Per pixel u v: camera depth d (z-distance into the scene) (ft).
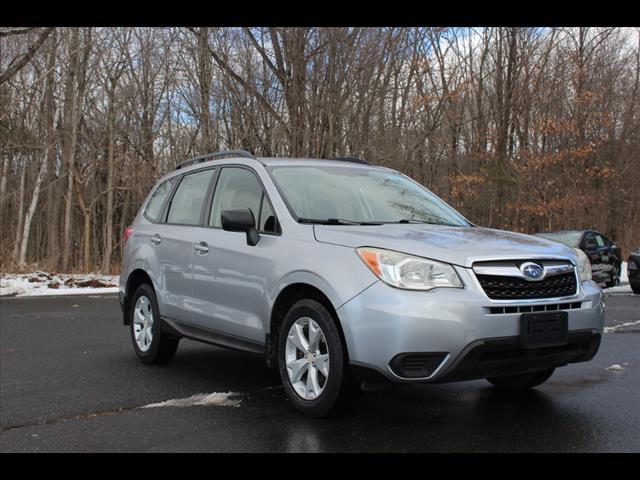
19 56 72.59
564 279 14.10
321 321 14.01
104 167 90.43
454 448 12.50
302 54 68.33
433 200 19.39
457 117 83.35
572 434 13.25
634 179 102.17
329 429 13.74
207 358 22.48
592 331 14.20
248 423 14.38
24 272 65.87
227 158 19.76
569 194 87.92
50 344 25.73
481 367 12.91
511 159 91.66
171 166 89.86
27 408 16.17
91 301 42.73
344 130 68.80
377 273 13.26
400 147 72.43
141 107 90.94
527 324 13.05
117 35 85.30
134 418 15.10
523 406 15.47
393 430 13.61
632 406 15.39
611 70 102.99
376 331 12.91
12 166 99.71
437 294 12.81
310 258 14.57
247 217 16.19
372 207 17.47
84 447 13.17
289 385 14.97
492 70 101.45
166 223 21.17
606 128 96.68
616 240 106.42
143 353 21.42
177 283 19.54
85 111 88.12
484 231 15.89
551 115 94.07
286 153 71.26
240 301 16.72
